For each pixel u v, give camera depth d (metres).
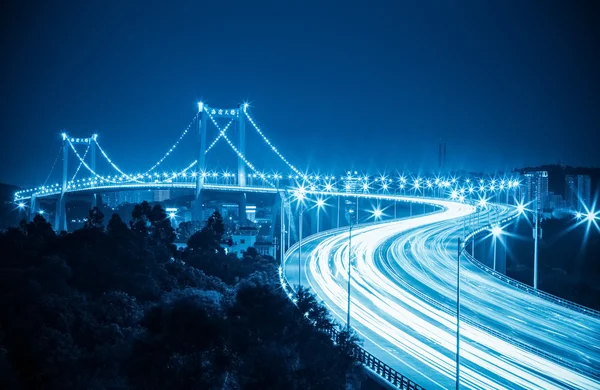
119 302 60.28
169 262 79.88
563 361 50.34
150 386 39.47
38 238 77.56
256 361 39.78
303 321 46.88
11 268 60.56
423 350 53.12
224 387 42.28
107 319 57.38
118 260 71.62
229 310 46.78
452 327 60.84
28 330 49.84
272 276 85.88
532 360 51.03
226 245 122.44
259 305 46.19
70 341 50.72
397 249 113.25
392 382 43.62
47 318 52.72
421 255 106.88
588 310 69.50
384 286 80.69
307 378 40.25
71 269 65.69
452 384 45.03
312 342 44.47
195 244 98.69
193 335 41.00
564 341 57.69
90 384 46.19
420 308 68.69
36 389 45.03
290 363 41.59
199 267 86.75
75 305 57.28
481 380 46.06
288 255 106.56
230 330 43.28
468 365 49.38
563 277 157.38
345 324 61.00
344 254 107.38
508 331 60.59
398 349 53.25
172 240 100.81
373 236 131.50
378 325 60.97
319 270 91.81
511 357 51.75
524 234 180.88
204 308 44.41
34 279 59.34
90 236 74.88
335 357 43.41
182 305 42.72
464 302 72.94
